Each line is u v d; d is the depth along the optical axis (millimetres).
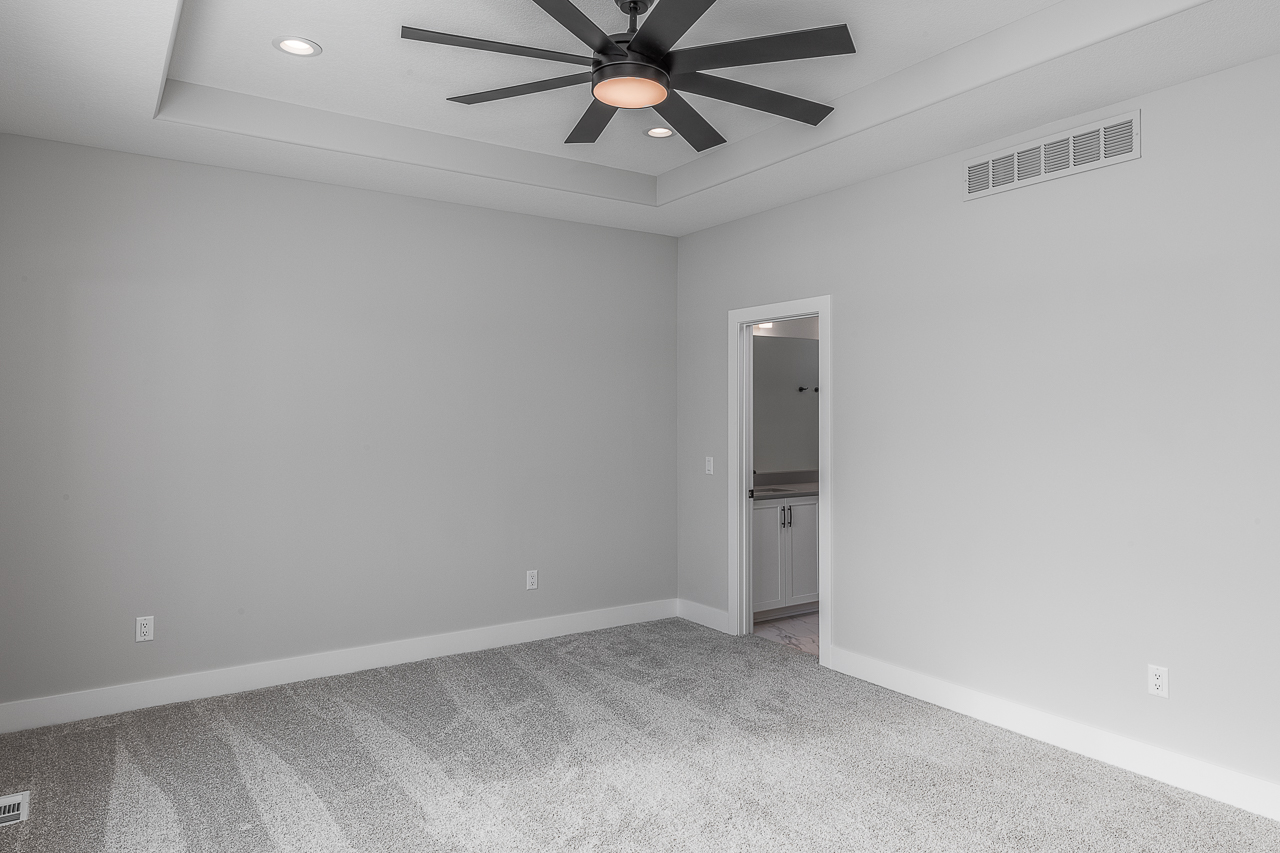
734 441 4730
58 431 3359
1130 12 2369
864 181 3920
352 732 3248
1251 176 2604
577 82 2521
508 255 4539
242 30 2738
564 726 3311
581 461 4820
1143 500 2873
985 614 3385
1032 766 2936
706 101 3389
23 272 3293
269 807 2615
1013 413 3279
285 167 3725
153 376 3559
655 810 2598
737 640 4637
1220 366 2674
